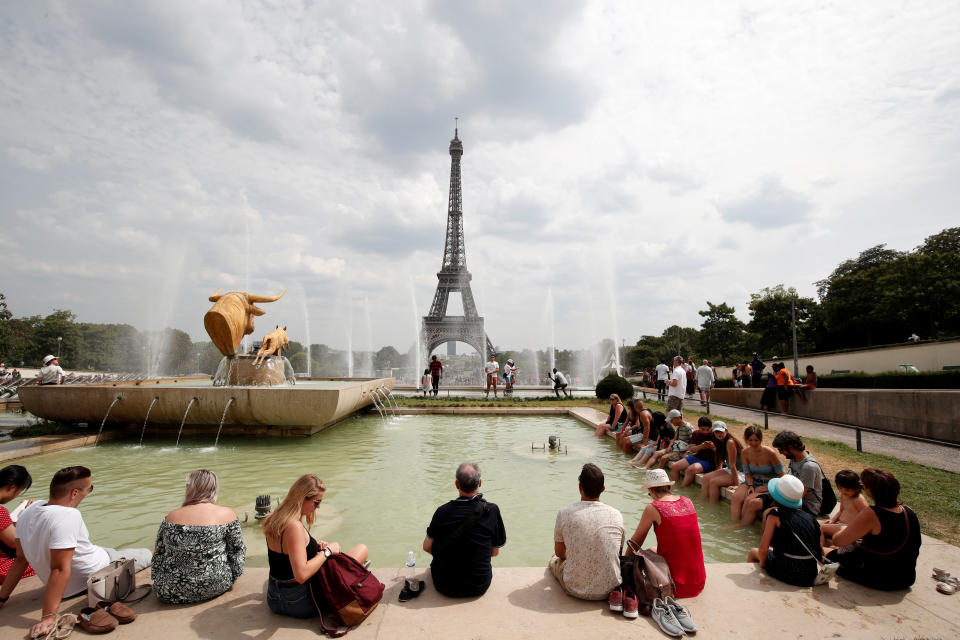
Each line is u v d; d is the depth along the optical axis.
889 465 9.16
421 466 10.63
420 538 6.50
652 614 3.93
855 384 20.59
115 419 14.02
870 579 4.46
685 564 4.31
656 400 23.38
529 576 4.70
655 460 10.31
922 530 6.03
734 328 55.84
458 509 4.32
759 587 4.50
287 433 14.46
